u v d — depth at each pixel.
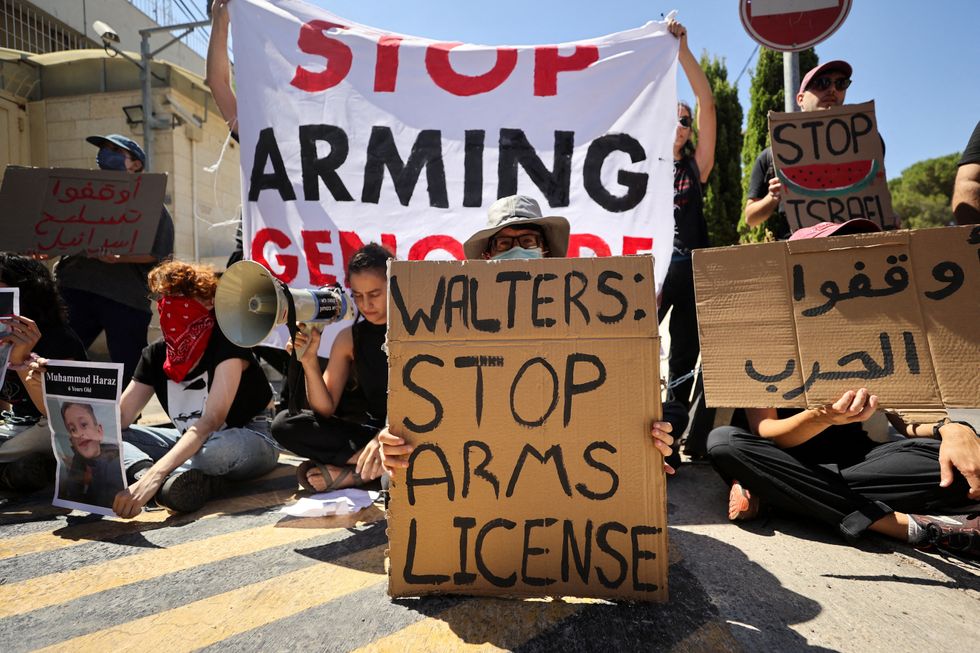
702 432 2.96
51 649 1.32
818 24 3.09
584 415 1.48
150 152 9.37
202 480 2.28
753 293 1.67
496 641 1.33
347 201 3.04
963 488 1.84
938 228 1.59
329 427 2.36
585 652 1.29
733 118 9.20
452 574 1.50
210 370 2.46
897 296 1.59
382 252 2.31
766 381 1.62
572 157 3.03
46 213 3.07
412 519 1.50
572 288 1.51
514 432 1.49
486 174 3.04
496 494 1.49
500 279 1.53
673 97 2.98
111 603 1.52
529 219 2.11
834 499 1.92
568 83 3.04
